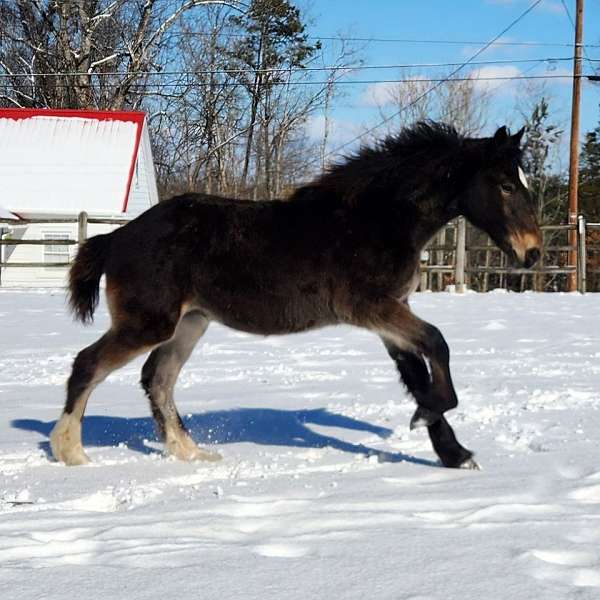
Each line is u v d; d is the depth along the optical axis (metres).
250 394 6.50
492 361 7.79
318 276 4.93
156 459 4.96
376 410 5.96
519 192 4.82
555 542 3.50
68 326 10.45
